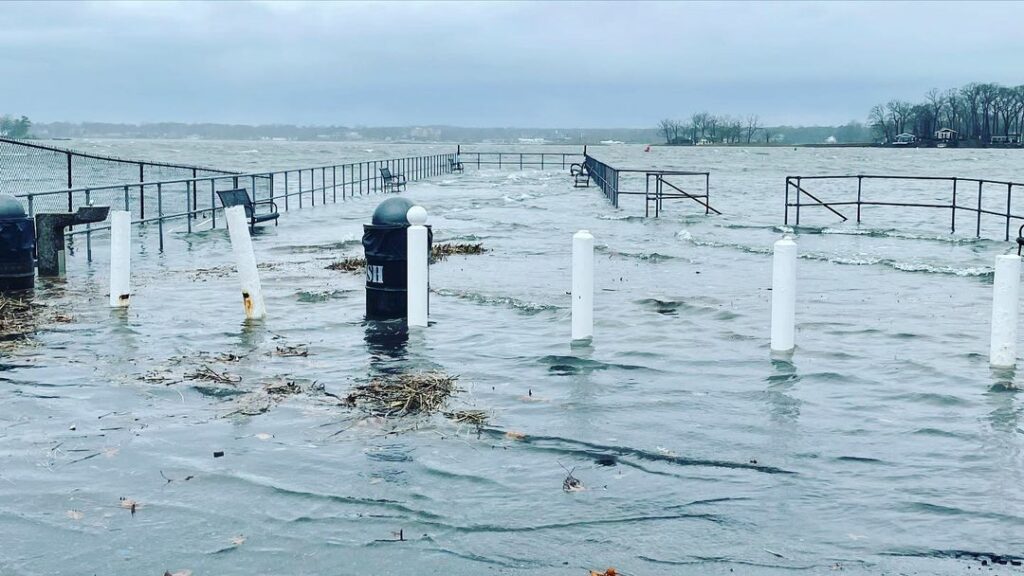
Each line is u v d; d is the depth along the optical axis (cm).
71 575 571
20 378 996
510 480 719
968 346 1200
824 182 6519
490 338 1210
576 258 1188
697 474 734
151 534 626
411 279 1259
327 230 2625
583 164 5941
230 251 2125
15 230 1511
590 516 654
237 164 10900
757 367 1074
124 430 831
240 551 601
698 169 10300
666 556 595
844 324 1348
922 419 877
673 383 1000
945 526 639
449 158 7056
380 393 941
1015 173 9738
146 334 1213
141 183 2052
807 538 621
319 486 705
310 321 1305
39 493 692
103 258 1966
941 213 3709
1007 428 848
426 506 671
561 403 921
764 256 2145
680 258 2089
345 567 581
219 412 884
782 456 774
